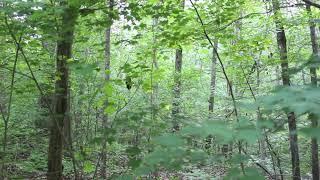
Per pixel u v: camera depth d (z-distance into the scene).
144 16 6.05
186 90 13.30
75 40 5.95
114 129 3.51
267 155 8.55
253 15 7.14
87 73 3.34
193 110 12.64
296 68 3.50
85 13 5.43
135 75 5.11
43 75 6.96
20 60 6.47
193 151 2.45
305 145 10.42
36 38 5.61
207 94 15.09
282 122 2.95
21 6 4.33
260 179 1.97
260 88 8.77
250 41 6.70
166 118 4.17
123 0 5.78
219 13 6.60
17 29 4.74
